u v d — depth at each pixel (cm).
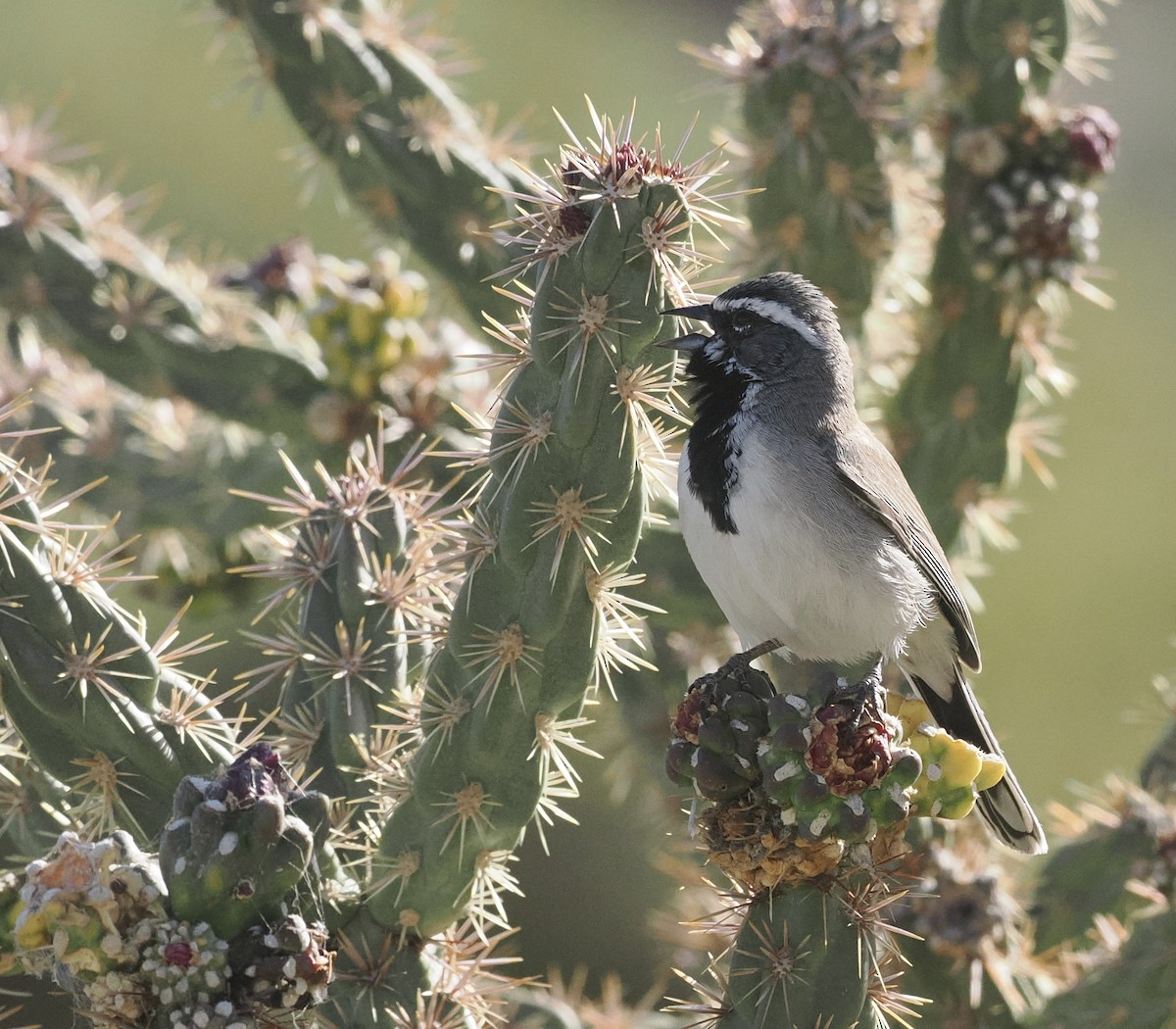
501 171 1203
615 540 737
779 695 674
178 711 748
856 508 919
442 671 758
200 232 2802
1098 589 2709
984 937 986
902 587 920
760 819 674
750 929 694
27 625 717
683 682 1188
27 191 1266
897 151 1189
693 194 727
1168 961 941
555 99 3266
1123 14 4147
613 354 711
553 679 746
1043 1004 1013
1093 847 1070
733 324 961
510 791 758
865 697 712
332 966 764
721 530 920
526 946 1845
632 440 721
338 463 1218
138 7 2948
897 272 1191
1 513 726
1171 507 2864
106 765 732
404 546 851
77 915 621
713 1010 702
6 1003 1544
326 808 671
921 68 1219
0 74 2881
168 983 624
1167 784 1147
